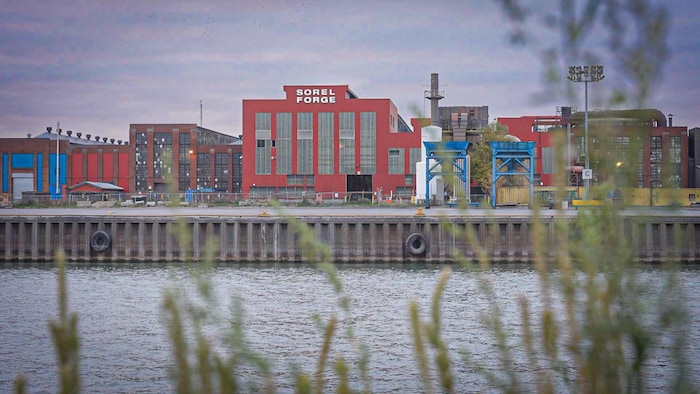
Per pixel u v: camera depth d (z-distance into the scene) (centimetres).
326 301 5581
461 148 8644
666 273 432
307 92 19062
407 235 9162
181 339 470
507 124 19688
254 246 9181
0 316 5112
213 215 9431
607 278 437
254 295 5884
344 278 7394
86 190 18675
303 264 8969
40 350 4062
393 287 6550
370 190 19075
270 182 19125
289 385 3062
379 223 9206
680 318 426
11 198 17400
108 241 9312
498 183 13388
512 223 8875
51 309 5416
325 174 19050
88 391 3253
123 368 3638
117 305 5578
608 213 435
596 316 437
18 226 9469
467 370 3350
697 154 18325
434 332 453
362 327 4484
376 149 18975
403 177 18950
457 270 8000
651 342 428
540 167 19462
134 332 4488
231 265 8831
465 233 523
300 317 4816
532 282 6781
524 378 3050
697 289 4575
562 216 455
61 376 405
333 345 3931
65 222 9462
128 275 7769
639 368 430
